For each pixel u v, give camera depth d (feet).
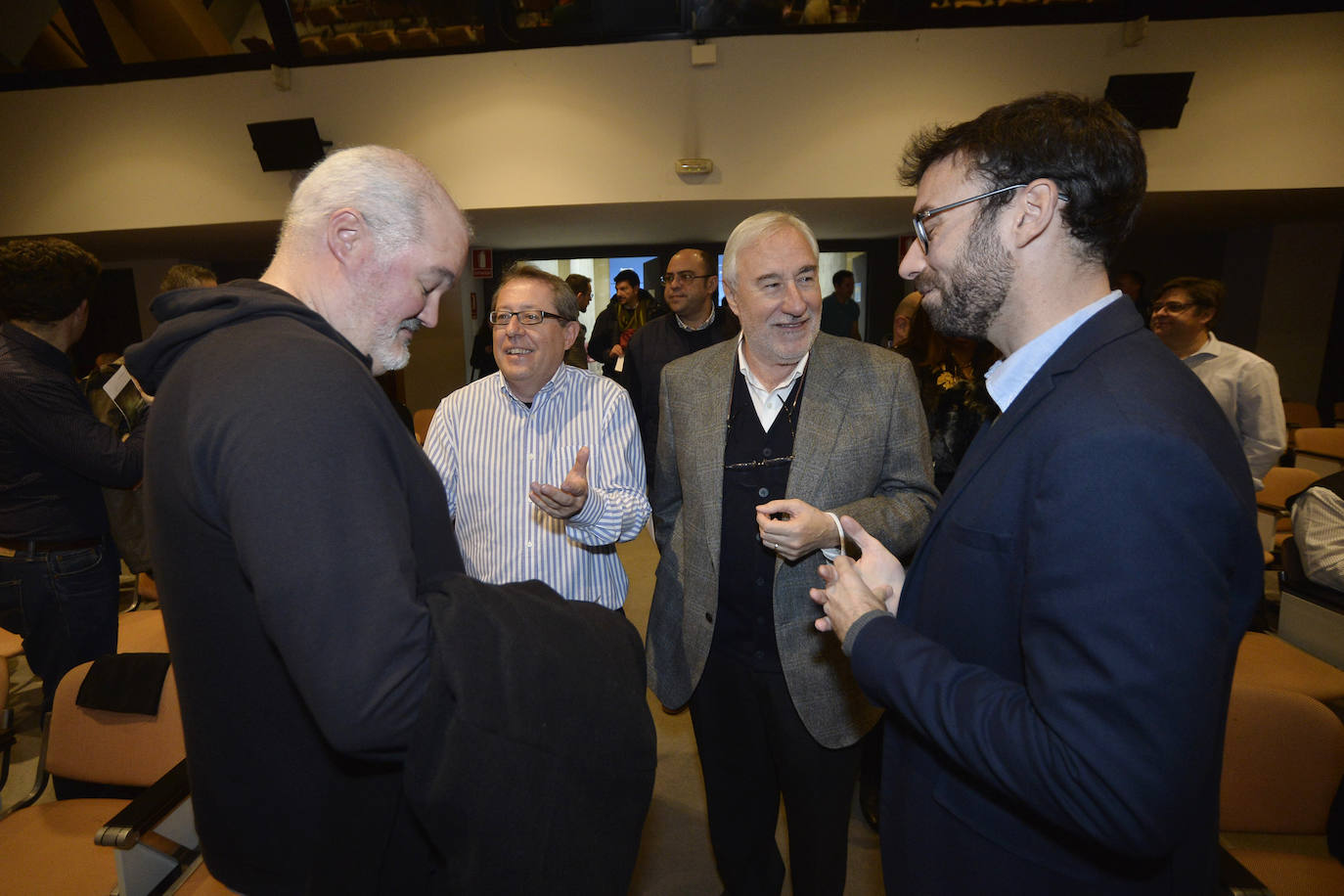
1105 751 1.69
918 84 13.73
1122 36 13.24
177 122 15.06
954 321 2.43
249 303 2.22
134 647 6.74
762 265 4.06
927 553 2.56
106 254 20.13
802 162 14.14
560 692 2.27
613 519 4.49
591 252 22.48
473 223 17.07
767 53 13.82
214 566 2.13
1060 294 2.22
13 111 15.26
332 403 2.00
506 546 4.88
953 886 2.35
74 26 14.28
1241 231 20.67
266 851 2.36
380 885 2.46
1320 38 13.08
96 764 4.58
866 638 2.36
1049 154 2.10
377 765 2.39
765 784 4.69
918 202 2.47
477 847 2.08
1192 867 2.14
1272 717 3.92
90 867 4.15
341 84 14.57
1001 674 2.19
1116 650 1.69
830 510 4.15
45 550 5.86
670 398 4.81
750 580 4.39
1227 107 13.43
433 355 22.20
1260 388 8.73
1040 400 2.15
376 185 2.41
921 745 2.50
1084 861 2.10
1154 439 1.73
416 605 2.03
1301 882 3.87
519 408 5.04
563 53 14.11
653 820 6.38
